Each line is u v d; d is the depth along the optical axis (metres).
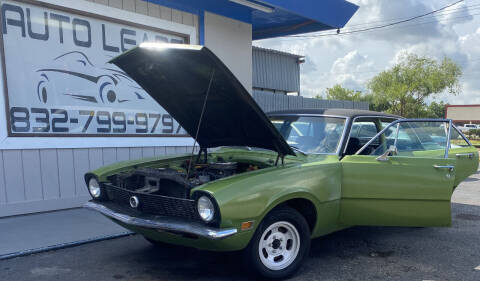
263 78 18.22
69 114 6.27
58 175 5.99
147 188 3.45
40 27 5.89
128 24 6.93
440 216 4.10
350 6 9.29
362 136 4.42
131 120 7.09
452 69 33.66
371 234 5.04
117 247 4.36
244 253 3.22
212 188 2.98
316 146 4.22
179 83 3.74
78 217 5.55
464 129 46.53
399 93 33.97
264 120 3.40
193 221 3.04
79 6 6.18
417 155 4.70
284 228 3.46
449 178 4.07
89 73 6.50
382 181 3.88
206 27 8.09
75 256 4.06
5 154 5.46
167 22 7.39
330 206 3.70
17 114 5.69
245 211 3.00
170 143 7.51
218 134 4.29
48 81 6.02
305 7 8.20
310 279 3.49
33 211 5.73
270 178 3.26
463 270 3.80
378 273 3.68
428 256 4.20
